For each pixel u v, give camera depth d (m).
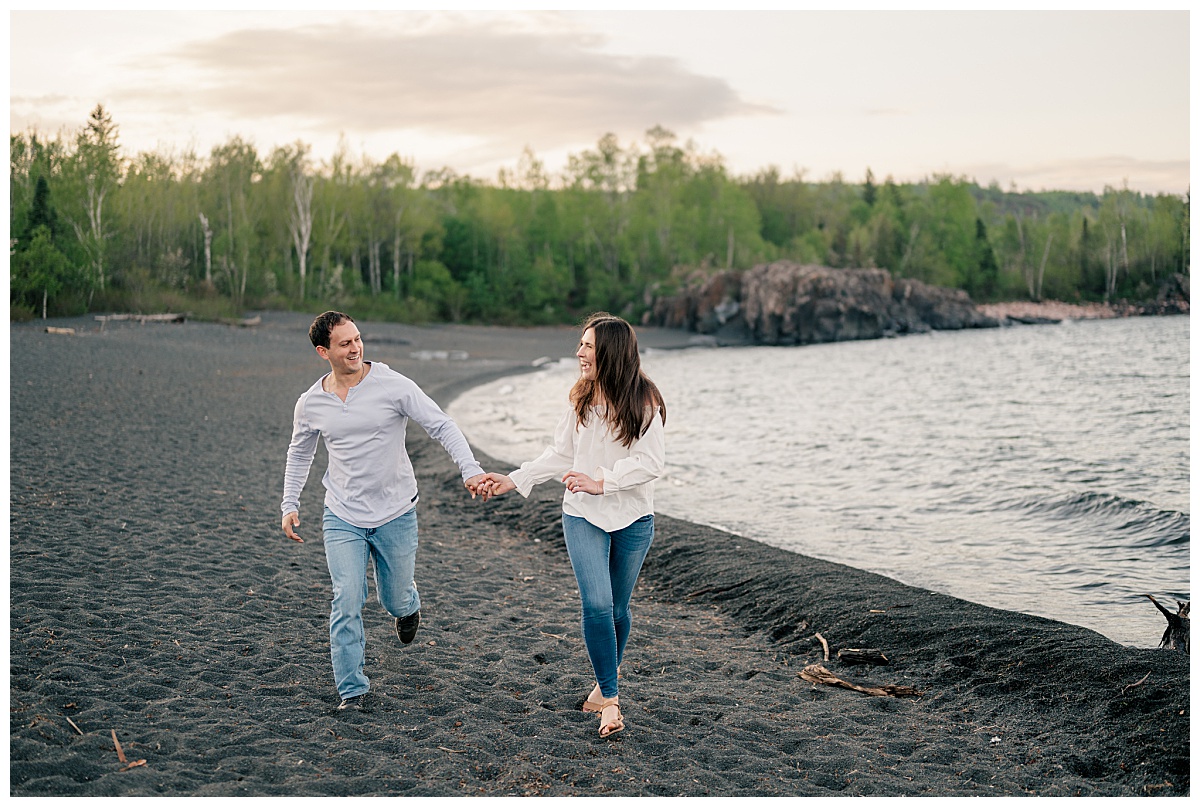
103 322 30.73
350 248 57.78
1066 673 4.61
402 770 3.42
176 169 53.38
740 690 4.77
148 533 7.19
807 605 6.21
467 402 22.41
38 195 37.78
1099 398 21.92
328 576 6.49
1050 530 9.18
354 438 4.00
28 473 9.04
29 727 3.46
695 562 7.55
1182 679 4.30
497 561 7.67
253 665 4.54
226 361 24.69
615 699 3.94
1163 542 8.48
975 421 18.53
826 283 54.19
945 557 8.21
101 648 4.55
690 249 71.75
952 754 3.94
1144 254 78.50
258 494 9.34
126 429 12.87
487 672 4.74
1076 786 3.61
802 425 18.38
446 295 60.91
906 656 5.23
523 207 74.00
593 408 3.91
